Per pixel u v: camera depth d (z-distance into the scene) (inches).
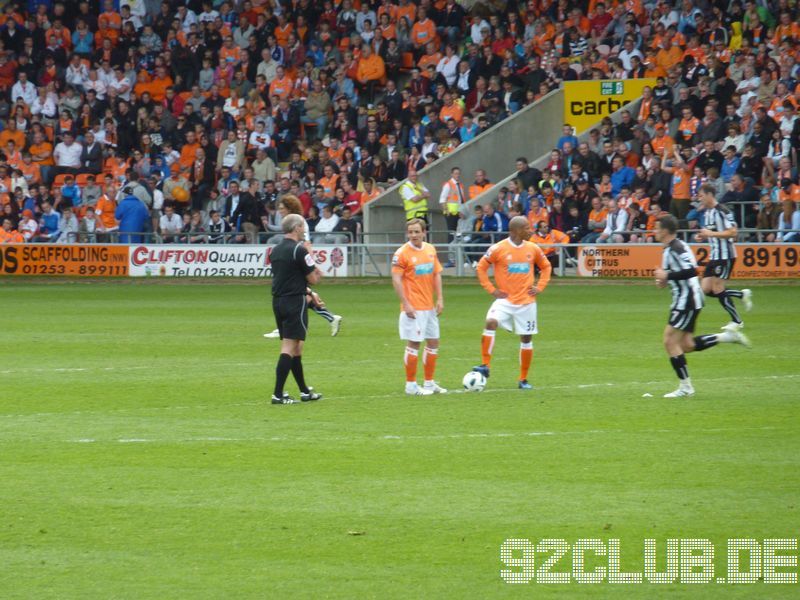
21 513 1100.5
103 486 1202.0
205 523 1064.8
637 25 4968.0
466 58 5157.5
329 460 1317.7
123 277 4584.2
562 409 1641.2
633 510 1098.1
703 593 893.8
